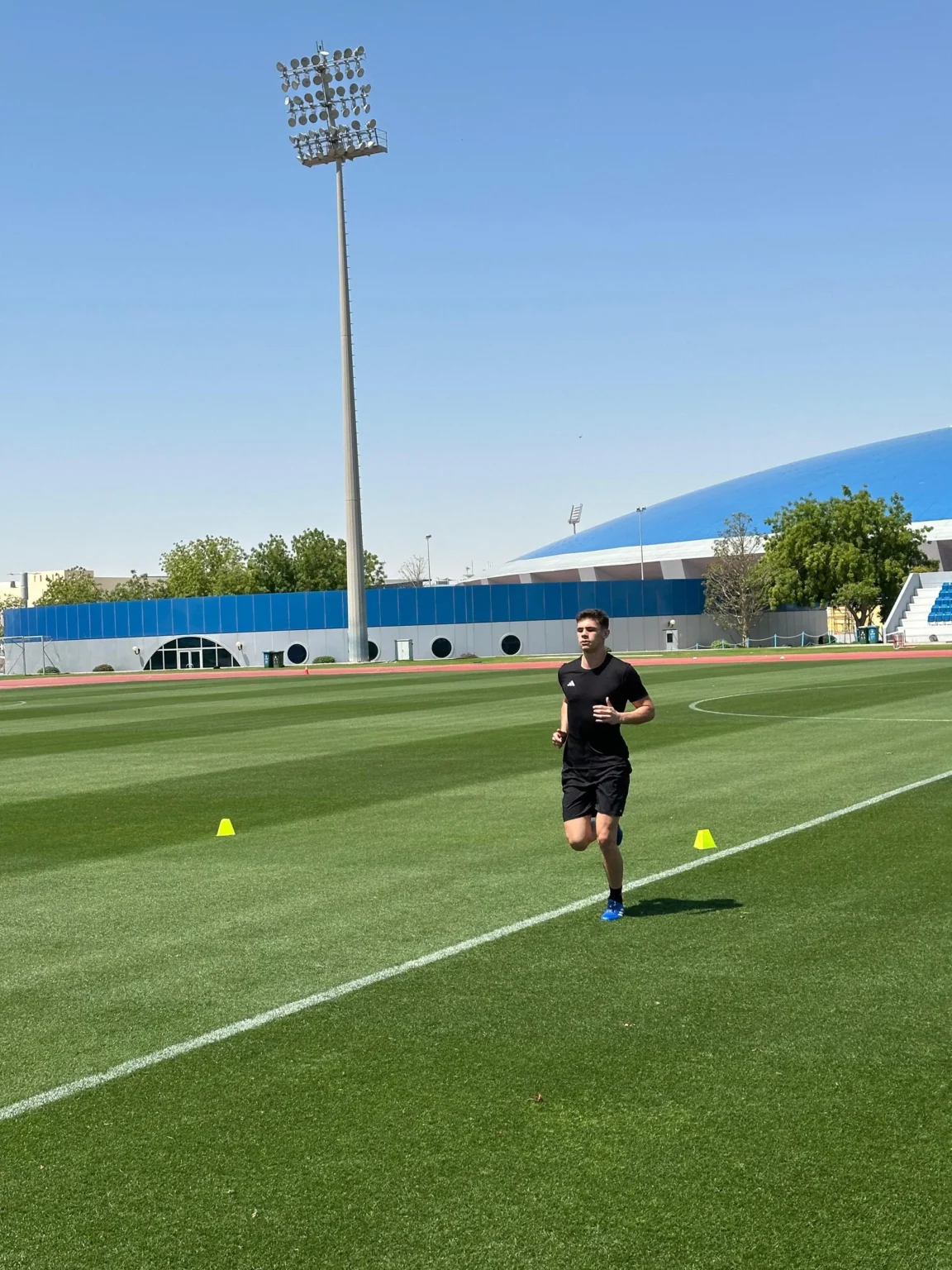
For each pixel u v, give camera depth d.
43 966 7.95
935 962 7.29
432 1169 4.77
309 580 111.62
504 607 82.56
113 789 16.88
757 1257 4.09
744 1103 5.28
